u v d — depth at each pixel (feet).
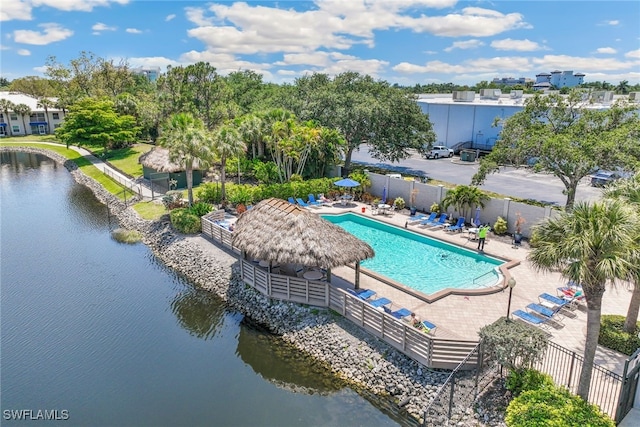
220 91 203.00
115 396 48.11
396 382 47.16
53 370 52.65
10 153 235.81
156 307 69.15
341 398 47.39
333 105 139.33
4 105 277.85
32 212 122.72
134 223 107.45
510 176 144.15
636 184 47.50
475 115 185.88
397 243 88.84
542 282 66.80
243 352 56.85
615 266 32.27
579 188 125.70
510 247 81.87
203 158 99.35
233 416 44.88
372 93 152.87
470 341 45.32
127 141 203.72
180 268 83.05
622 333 47.85
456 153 192.54
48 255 90.63
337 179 122.01
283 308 63.00
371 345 52.34
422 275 72.64
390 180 112.47
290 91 187.32
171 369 53.16
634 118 84.74
